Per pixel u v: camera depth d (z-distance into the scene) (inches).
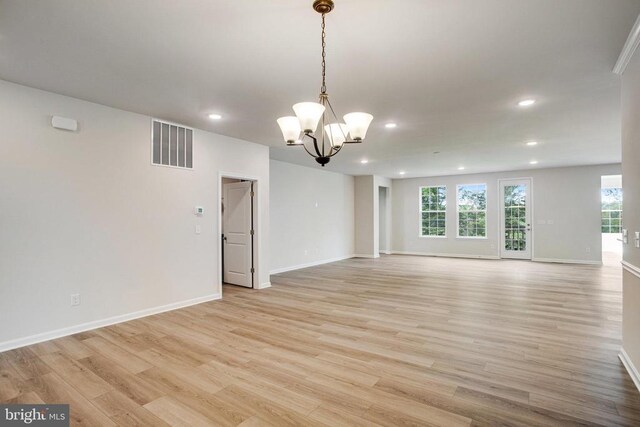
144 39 95.4
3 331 123.0
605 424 78.9
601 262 324.8
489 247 377.7
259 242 230.7
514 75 118.9
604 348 123.4
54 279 135.7
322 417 83.0
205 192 193.9
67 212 139.4
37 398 91.7
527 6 79.9
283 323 155.2
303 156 273.4
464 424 79.7
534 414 83.1
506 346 126.2
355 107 151.7
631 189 101.9
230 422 81.2
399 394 93.4
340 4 79.0
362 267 323.3
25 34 92.5
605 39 94.9
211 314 169.5
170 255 176.7
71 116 140.6
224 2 78.7
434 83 125.9
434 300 195.5
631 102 100.8
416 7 80.4
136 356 118.7
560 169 341.4
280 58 106.9
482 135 203.3
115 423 80.9
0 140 122.8
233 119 171.8
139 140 163.3
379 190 444.8
